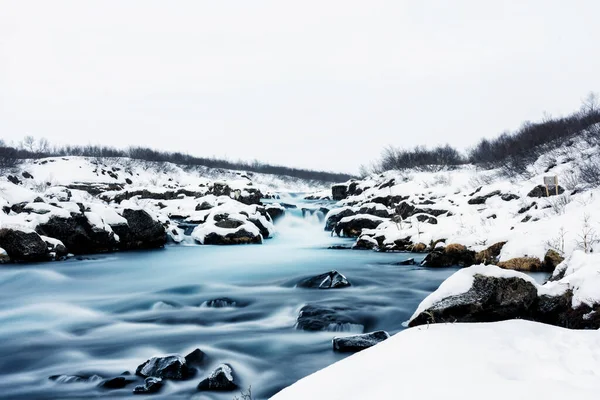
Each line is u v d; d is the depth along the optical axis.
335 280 12.52
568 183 20.12
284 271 15.23
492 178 27.39
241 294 11.98
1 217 18.23
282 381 6.64
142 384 6.44
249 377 6.78
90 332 9.27
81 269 15.62
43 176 41.09
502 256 13.68
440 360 3.86
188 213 27.22
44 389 6.54
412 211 23.38
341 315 9.59
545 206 18.23
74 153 60.19
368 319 9.45
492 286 7.10
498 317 6.98
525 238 13.87
